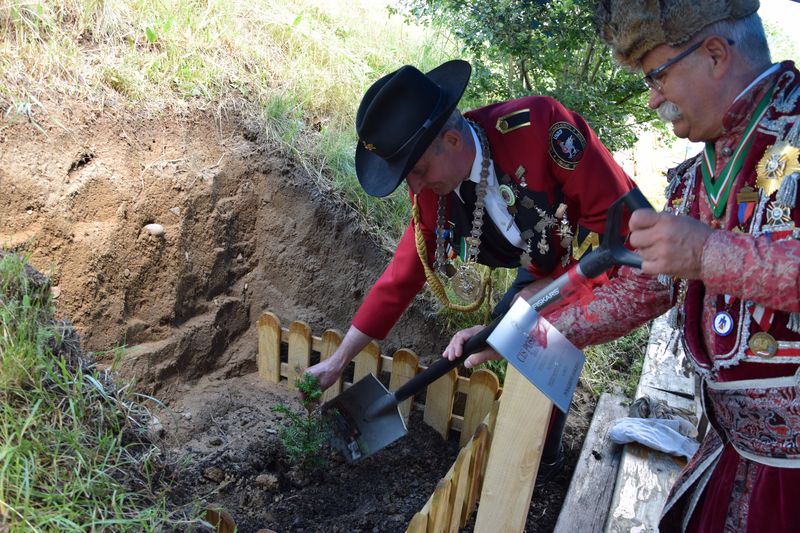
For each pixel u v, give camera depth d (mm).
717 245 1276
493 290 3744
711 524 1604
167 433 2912
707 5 1346
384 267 3721
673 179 1662
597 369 3846
